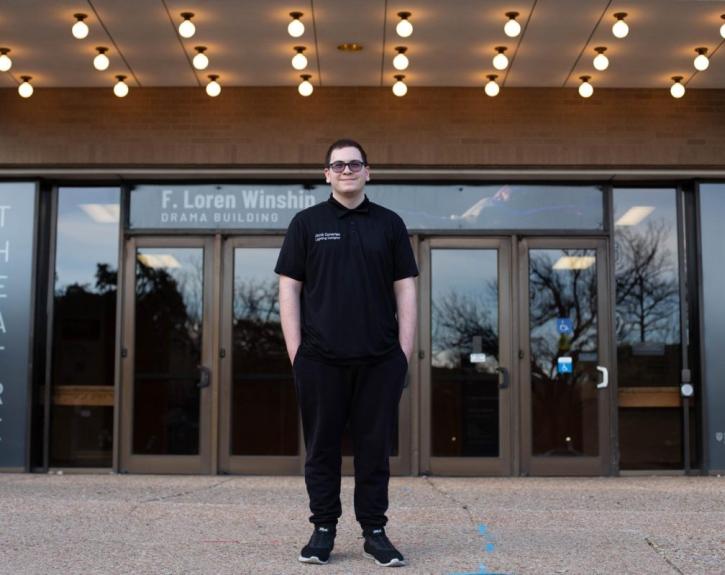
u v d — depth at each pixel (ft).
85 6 25.44
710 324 31.53
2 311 31.68
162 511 20.99
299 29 24.61
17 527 19.08
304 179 31.99
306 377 14.76
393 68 29.73
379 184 31.99
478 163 30.96
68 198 32.30
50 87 31.37
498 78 30.55
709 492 25.62
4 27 26.76
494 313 31.50
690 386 31.45
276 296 31.63
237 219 31.86
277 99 31.32
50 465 31.58
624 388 31.60
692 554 16.52
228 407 31.24
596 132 31.19
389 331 14.93
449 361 31.35
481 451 31.09
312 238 14.94
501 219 31.81
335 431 14.92
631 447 31.42
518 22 26.37
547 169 31.24
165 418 31.32
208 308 31.58
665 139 31.19
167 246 31.83
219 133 31.19
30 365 31.45
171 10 25.67
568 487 27.04
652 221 32.14
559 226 31.76
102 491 25.34
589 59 28.96
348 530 18.12
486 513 20.76
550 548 16.90
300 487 26.63
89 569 15.39
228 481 28.60
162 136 31.19
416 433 31.04
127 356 31.50
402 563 15.01
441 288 31.60
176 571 15.19
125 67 29.71
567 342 31.40
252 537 18.06
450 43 27.84
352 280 14.75
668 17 26.03
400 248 15.17
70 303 31.94
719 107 31.35
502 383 31.17
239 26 26.71
